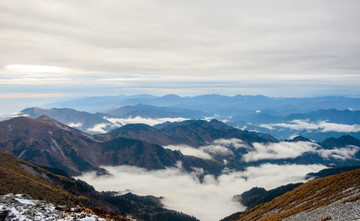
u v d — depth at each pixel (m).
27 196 59.03
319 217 63.47
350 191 72.75
